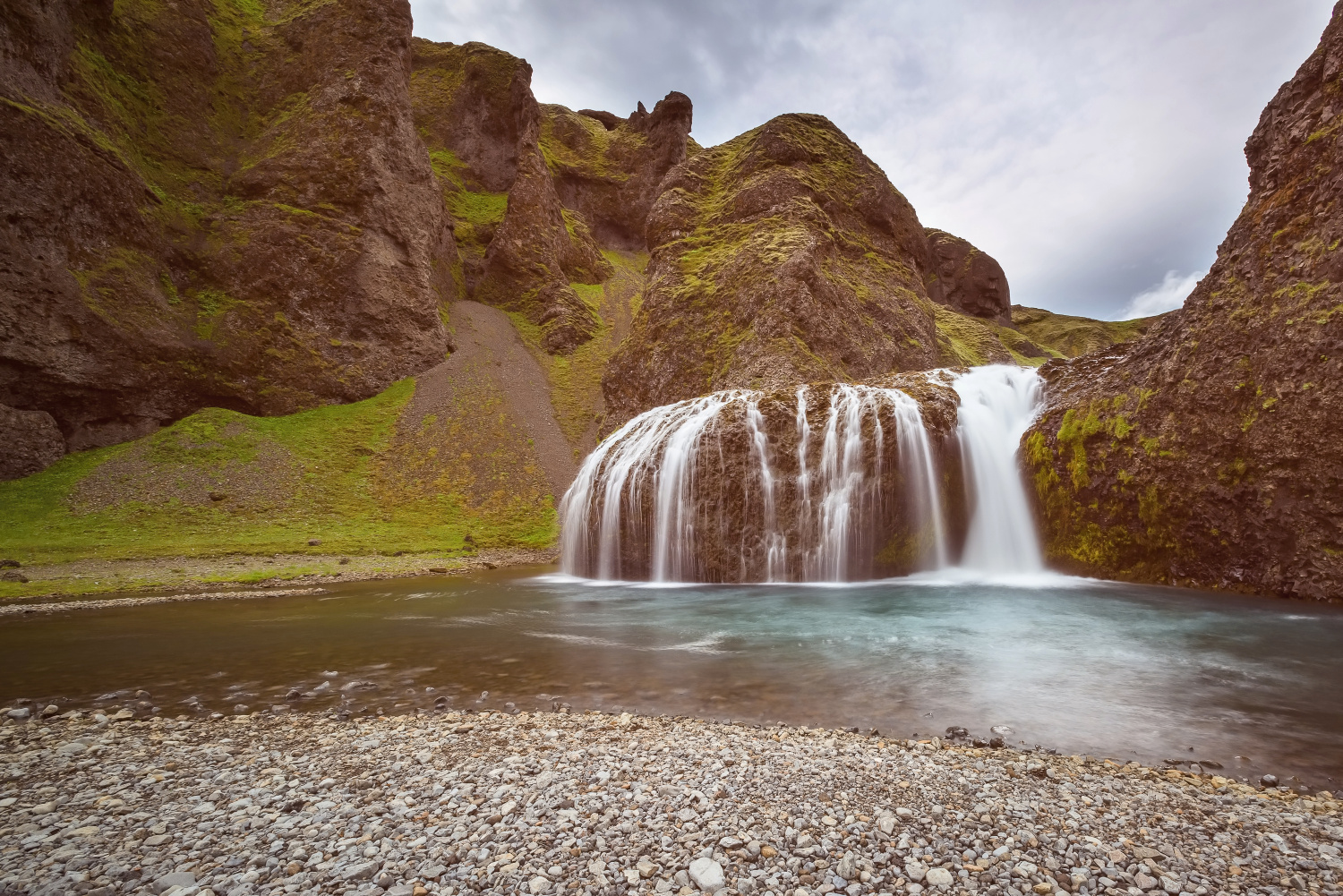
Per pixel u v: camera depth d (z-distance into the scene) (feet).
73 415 142.31
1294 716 28.12
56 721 28.94
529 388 206.49
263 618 57.62
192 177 184.44
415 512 147.84
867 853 16.01
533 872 15.23
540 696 32.01
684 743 24.22
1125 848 16.43
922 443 82.23
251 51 218.18
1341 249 57.98
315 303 186.39
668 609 61.41
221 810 18.94
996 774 21.17
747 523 84.28
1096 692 31.73
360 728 27.07
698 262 186.29
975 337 286.66
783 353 139.74
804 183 193.36
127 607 64.85
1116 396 77.46
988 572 83.35
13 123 137.28
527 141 289.33
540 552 128.26
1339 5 67.31
